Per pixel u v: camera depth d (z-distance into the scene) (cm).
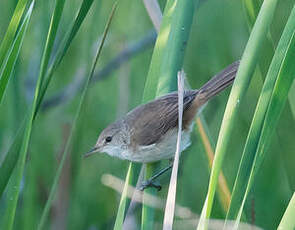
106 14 1227
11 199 647
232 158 1082
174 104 903
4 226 654
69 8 1125
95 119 1188
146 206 667
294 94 734
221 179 743
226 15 1185
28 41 1197
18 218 1070
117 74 1216
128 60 1170
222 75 909
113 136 949
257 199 983
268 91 542
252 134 543
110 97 1209
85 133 1178
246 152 542
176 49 754
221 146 534
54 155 1117
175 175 574
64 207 1078
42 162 1100
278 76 538
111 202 1144
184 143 937
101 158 1191
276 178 1048
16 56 631
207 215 533
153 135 889
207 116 1138
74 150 1077
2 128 1043
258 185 1025
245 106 1120
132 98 1187
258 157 531
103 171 1172
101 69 1220
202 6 1174
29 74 1188
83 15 655
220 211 772
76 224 1102
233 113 536
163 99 920
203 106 909
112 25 1234
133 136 907
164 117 898
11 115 972
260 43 536
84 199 1141
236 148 1096
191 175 1094
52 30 626
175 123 900
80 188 1147
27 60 1192
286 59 533
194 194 1077
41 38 1045
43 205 1083
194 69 1171
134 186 779
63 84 1218
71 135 704
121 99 1151
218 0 1184
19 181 638
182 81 626
